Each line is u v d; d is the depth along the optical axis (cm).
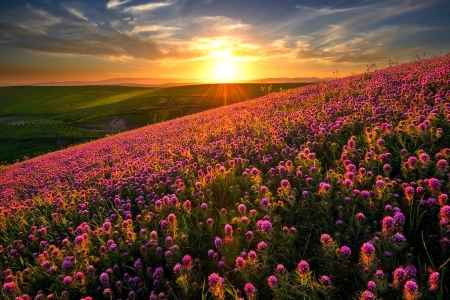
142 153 1555
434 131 566
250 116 1606
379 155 539
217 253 427
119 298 411
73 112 12812
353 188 478
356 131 775
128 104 12669
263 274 380
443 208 338
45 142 8175
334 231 421
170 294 391
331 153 684
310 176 569
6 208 1014
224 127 1485
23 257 611
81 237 512
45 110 13850
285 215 496
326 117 962
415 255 348
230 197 619
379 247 346
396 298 289
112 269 466
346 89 1581
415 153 534
